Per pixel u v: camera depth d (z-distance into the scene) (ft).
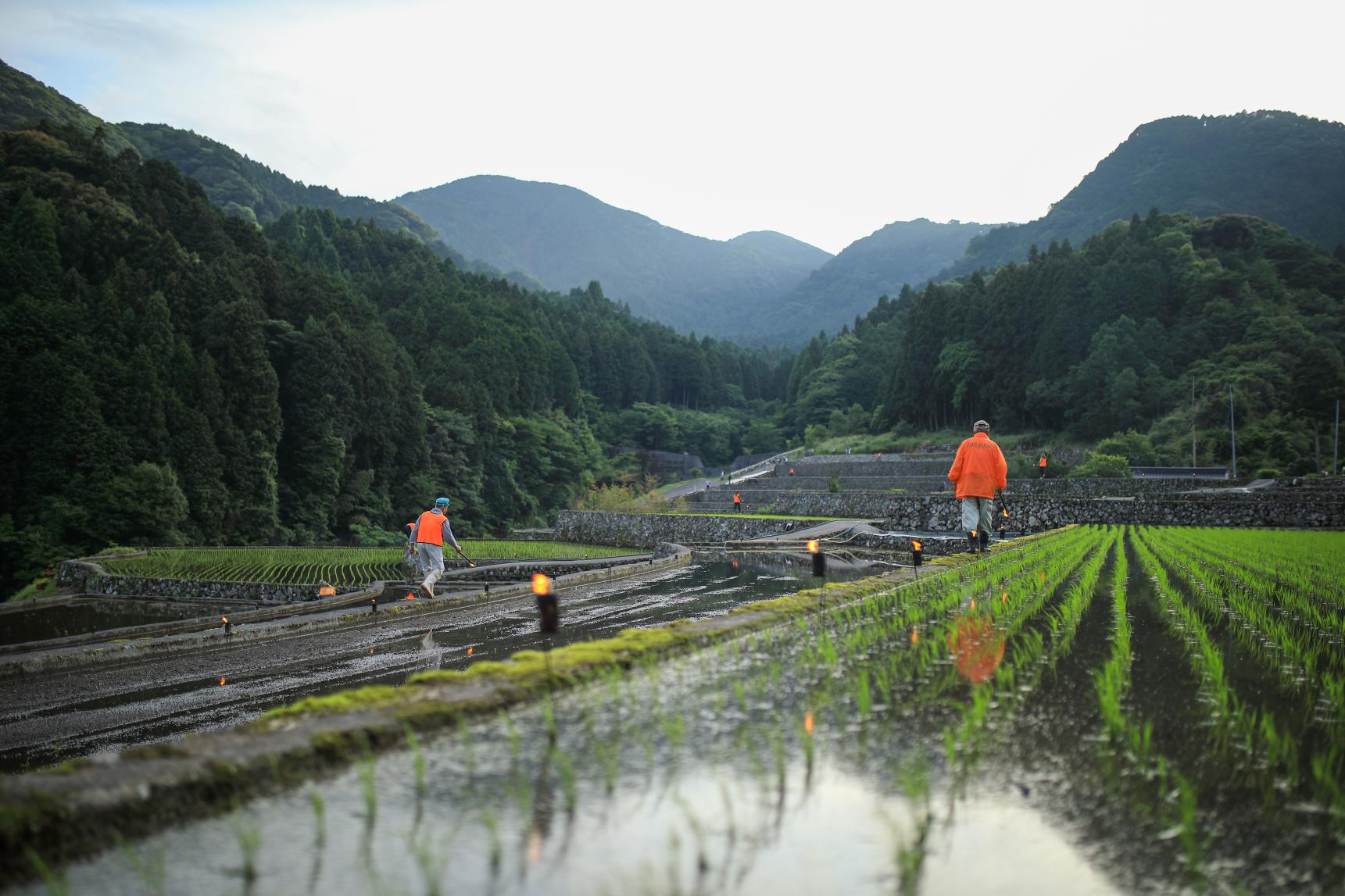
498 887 9.34
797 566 97.76
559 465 353.72
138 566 112.16
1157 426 242.58
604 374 504.02
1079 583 39.04
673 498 243.81
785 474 283.79
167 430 185.57
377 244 503.61
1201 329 281.95
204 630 52.65
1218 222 351.87
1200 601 33.22
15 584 157.38
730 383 628.28
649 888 9.24
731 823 11.11
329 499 230.07
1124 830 10.96
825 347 567.59
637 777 12.87
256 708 32.76
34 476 166.81
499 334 382.22
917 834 10.80
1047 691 18.53
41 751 27.40
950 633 25.57
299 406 233.14
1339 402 206.18
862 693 16.70
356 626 54.13
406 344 339.57
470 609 61.82
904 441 344.28
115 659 43.39
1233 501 98.32
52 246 207.21
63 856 10.34
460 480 285.23
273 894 9.27
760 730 15.40
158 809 11.59
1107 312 291.99
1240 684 19.43
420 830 10.98
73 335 185.37
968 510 53.83
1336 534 80.84
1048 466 214.48
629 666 20.90
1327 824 11.18
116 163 273.13
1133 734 14.40
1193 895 9.16
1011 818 11.34
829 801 11.89
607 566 97.30
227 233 301.84
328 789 12.51
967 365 338.34
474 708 16.42
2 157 251.19
